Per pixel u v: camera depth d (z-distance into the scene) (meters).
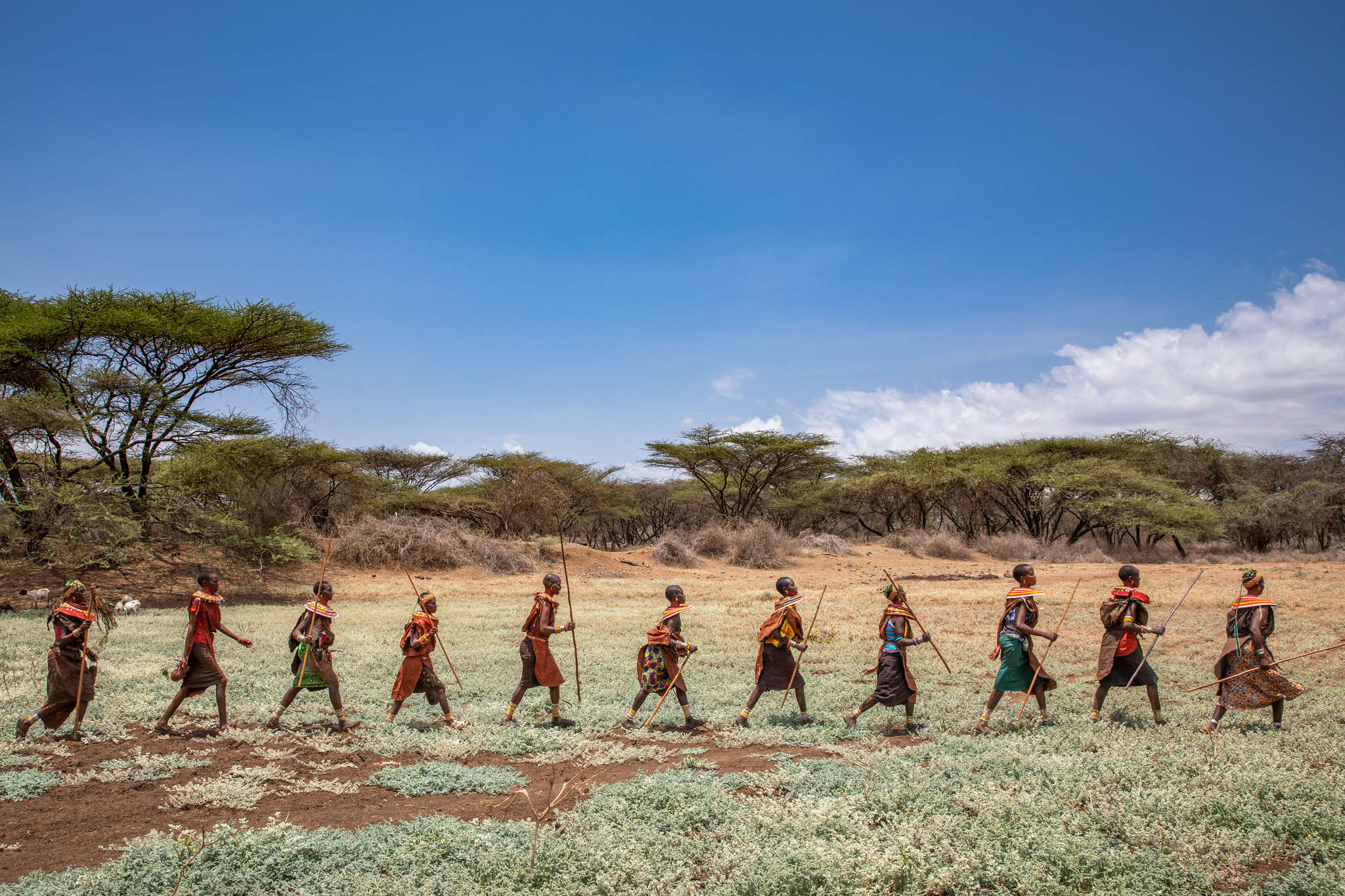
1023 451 45.28
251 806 5.66
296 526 27.12
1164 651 11.73
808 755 7.01
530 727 7.76
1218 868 4.38
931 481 45.03
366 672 10.77
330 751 7.06
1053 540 46.94
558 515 37.19
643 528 71.06
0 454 20.31
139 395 21.08
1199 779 5.50
